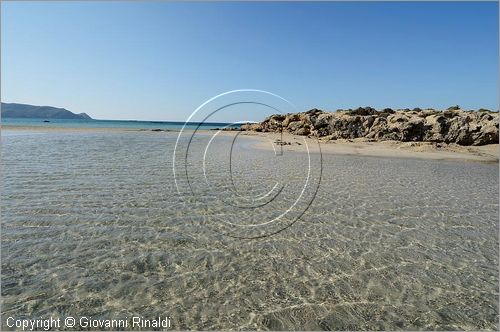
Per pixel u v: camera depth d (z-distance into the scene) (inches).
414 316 225.3
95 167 741.3
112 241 331.9
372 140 1551.4
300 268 288.5
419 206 490.9
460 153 1204.5
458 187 634.8
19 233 343.3
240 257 307.4
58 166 735.1
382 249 332.2
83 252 305.1
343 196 546.0
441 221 422.6
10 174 631.8
